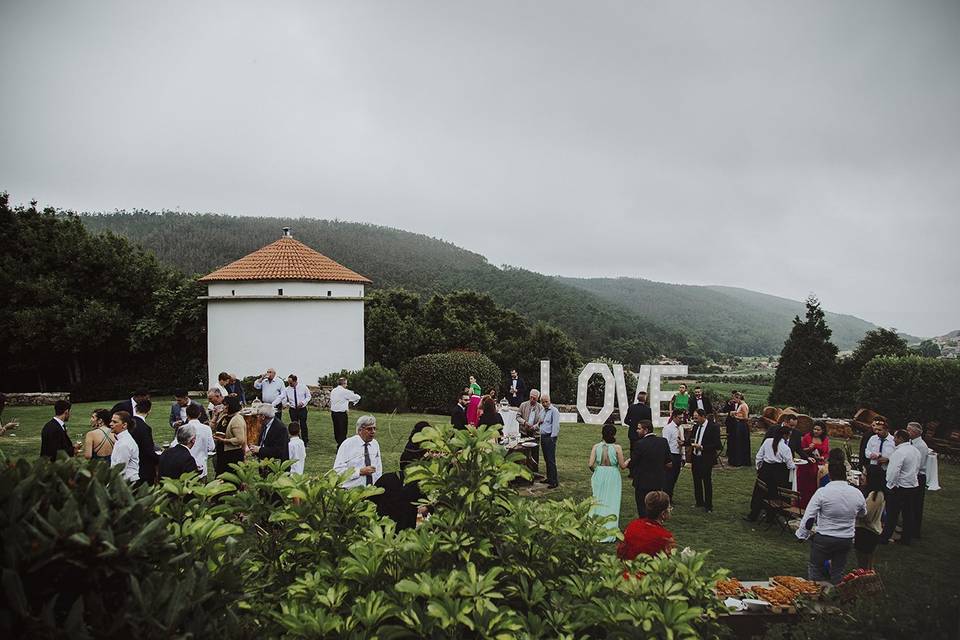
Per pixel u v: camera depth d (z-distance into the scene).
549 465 13.04
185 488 4.25
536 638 3.56
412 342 47.72
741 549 9.56
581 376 24.50
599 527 4.67
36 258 35.44
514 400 22.09
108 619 2.87
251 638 3.43
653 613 3.77
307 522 4.38
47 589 2.85
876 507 8.35
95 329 34.78
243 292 28.72
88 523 2.96
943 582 6.61
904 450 10.14
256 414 12.70
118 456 8.43
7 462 3.16
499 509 4.31
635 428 13.39
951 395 20.22
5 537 2.73
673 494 13.25
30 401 26.77
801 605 5.79
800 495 10.56
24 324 33.25
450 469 4.27
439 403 28.72
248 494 4.65
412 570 3.92
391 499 6.82
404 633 3.53
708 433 11.91
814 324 30.00
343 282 30.20
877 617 5.08
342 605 3.85
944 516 12.05
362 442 8.47
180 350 36.03
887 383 22.67
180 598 2.96
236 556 3.85
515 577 4.16
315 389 26.44
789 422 13.64
